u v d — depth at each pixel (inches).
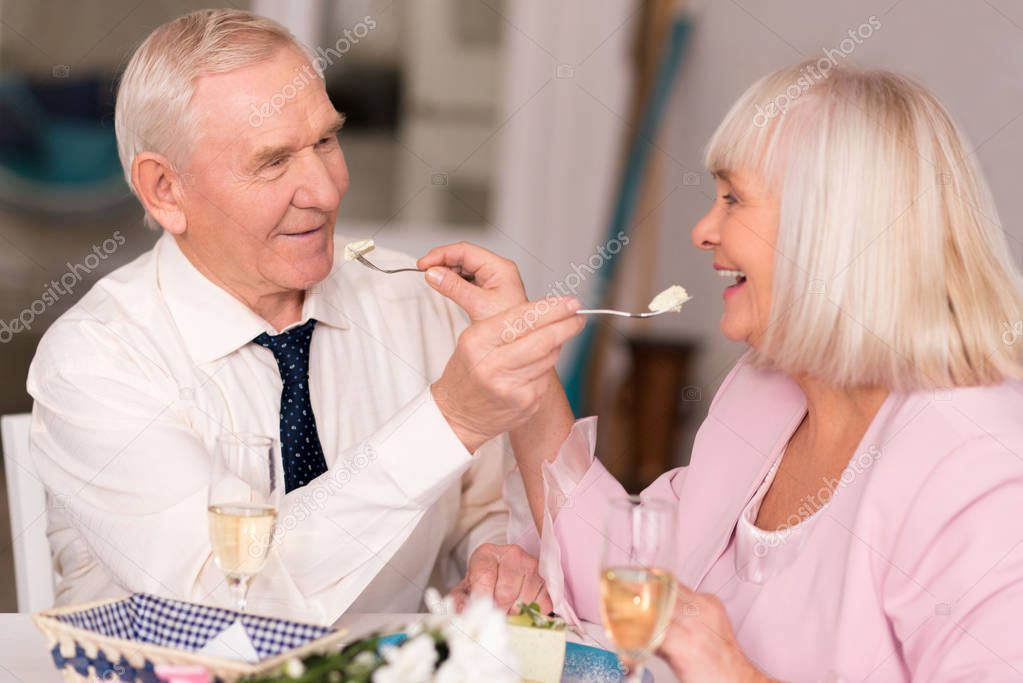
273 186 65.2
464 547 77.2
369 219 195.3
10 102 199.3
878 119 51.9
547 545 61.5
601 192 194.9
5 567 147.3
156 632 45.9
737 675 44.8
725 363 181.8
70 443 64.9
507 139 195.3
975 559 46.6
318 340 73.4
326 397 72.3
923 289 51.3
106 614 46.2
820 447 57.8
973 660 45.4
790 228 52.9
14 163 202.1
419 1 191.5
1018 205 146.5
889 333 51.6
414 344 77.2
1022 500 47.0
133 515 62.1
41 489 72.8
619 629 40.1
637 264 192.9
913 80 53.9
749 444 63.0
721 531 61.9
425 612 75.1
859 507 50.8
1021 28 145.3
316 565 59.1
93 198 205.0
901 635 49.2
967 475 48.3
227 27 65.4
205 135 64.1
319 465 70.1
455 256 64.9
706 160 56.6
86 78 200.2
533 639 45.9
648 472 183.8
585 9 192.2
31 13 197.3
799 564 54.2
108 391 64.8
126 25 197.8
